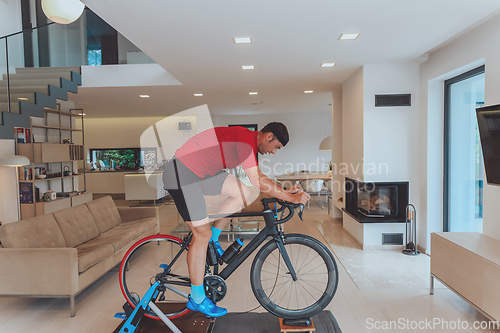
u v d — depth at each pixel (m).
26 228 3.07
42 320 2.74
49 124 6.68
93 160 11.56
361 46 3.79
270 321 2.49
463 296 2.60
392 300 3.03
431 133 4.32
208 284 2.14
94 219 4.14
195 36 3.39
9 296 2.79
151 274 3.68
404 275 3.64
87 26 6.33
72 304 2.79
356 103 4.93
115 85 6.14
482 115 2.91
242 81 5.65
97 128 11.51
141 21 2.99
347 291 3.23
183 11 2.78
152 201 9.70
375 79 4.55
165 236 2.34
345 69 4.82
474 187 3.78
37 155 5.75
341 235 5.41
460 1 2.67
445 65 3.87
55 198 6.23
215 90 6.53
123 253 3.73
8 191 5.73
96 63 6.28
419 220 4.56
